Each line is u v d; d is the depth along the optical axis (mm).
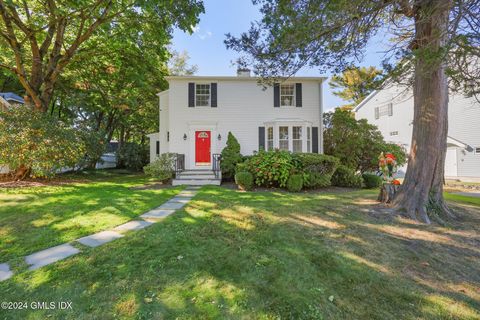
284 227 3889
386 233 3705
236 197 6418
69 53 9258
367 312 2094
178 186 8836
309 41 3947
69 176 11297
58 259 2801
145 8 7484
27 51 9867
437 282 2527
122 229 3811
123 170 16406
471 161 13312
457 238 3562
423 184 4621
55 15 7785
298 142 11242
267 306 2113
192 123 11227
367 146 10594
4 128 7359
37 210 4734
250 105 11438
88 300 2131
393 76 3627
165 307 2068
